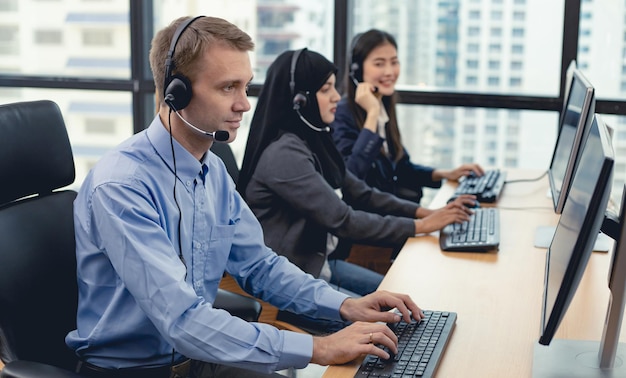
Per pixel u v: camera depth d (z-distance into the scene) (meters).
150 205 1.60
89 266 1.65
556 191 2.46
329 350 1.53
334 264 2.73
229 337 1.53
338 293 1.80
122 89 4.07
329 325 2.25
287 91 2.43
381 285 2.00
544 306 1.57
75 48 4.12
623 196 1.46
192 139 1.68
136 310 1.63
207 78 1.59
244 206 1.89
